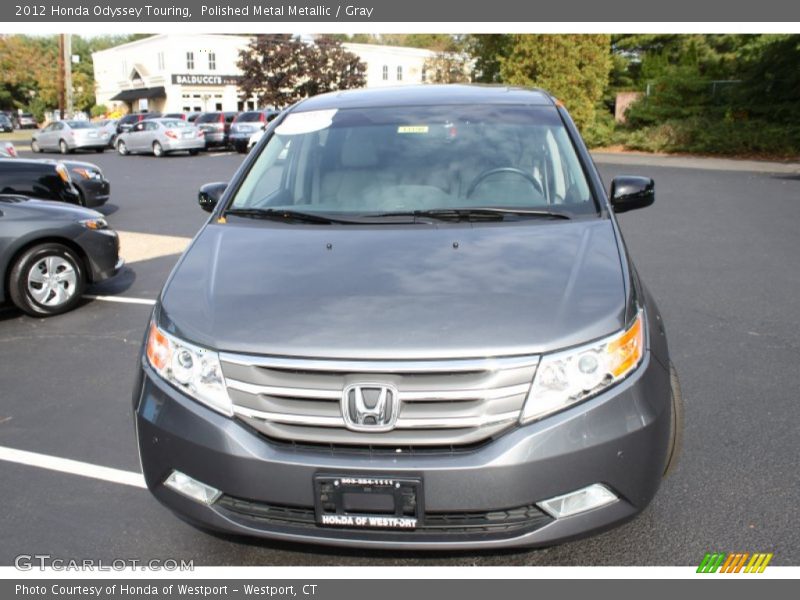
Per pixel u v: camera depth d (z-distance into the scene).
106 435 4.18
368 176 3.69
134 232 11.29
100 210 14.00
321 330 2.52
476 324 2.49
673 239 9.74
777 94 25.52
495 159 3.71
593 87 27.56
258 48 44.56
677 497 3.33
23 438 4.16
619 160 23.61
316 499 2.44
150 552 3.08
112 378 5.10
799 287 7.04
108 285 7.80
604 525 2.51
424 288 2.71
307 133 4.02
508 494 2.39
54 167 9.24
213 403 2.54
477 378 2.41
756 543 3.00
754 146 23.69
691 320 6.04
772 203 12.94
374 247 3.06
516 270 2.81
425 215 3.40
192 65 57.38
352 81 46.12
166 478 2.69
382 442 2.42
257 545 3.11
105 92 70.56
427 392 2.40
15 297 6.46
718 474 3.52
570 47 26.66
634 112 28.56
